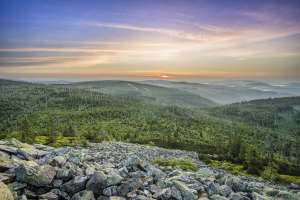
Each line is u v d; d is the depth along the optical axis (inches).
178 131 7736.2
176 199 553.6
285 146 6968.5
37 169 528.1
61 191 522.0
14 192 466.0
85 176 555.5
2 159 613.6
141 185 582.9
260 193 667.4
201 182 692.1
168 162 2293.3
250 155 4143.7
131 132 6943.9
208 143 6510.8
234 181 706.2
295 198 665.0
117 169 689.0
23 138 3294.8
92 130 6412.4
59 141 3218.5
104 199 521.3
